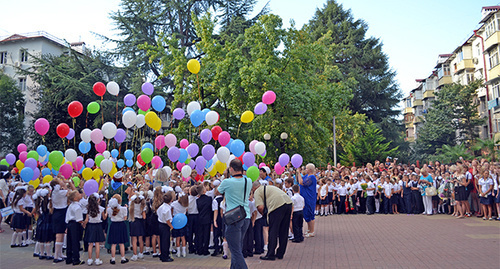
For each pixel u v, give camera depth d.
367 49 41.81
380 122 40.38
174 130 20.83
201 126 20.58
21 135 33.75
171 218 8.09
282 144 20.59
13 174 14.45
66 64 25.22
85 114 25.38
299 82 20.67
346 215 16.97
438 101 39.19
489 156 27.36
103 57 25.91
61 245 8.34
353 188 17.45
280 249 8.07
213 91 20.94
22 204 9.94
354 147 33.09
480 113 37.44
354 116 32.88
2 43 39.81
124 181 10.66
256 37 19.72
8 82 34.97
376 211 17.69
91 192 8.33
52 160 9.45
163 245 8.11
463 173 14.79
